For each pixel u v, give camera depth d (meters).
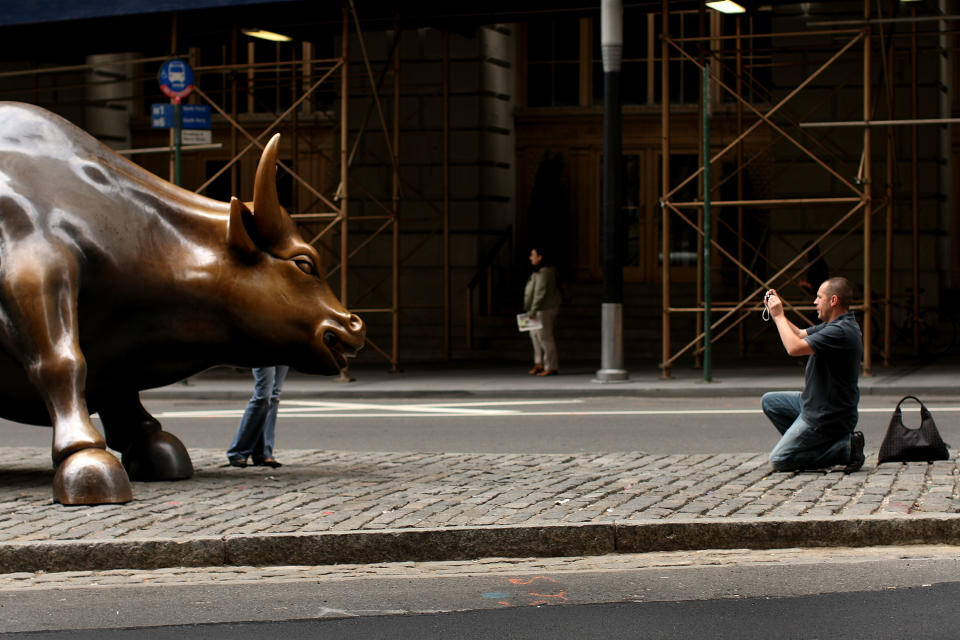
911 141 25.36
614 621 6.68
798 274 22.23
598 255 28.83
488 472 10.94
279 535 8.12
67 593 7.39
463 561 8.21
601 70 28.75
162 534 8.25
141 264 10.13
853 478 10.22
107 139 30.00
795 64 25.52
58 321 9.61
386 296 27.98
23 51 26.83
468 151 27.53
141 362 10.38
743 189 27.77
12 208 9.73
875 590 7.23
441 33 27.52
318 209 29.27
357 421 16.72
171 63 21.30
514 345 26.61
